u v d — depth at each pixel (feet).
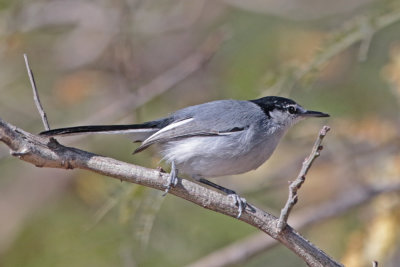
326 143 39.22
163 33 50.90
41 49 48.62
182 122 28.73
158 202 29.30
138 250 30.99
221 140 28.53
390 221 31.91
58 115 46.55
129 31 42.96
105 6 46.98
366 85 41.73
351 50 42.34
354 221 39.14
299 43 43.62
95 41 49.52
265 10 46.98
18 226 40.93
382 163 36.81
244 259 35.35
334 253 38.78
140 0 47.24
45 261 37.55
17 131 23.53
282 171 40.34
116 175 24.17
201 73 44.98
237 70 42.24
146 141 28.58
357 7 46.68
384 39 42.60
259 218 24.72
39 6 46.34
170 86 41.22
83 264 36.37
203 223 38.01
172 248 37.04
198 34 51.08
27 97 47.06
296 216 36.88
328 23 47.24
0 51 45.19
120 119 41.04
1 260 38.86
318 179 40.81
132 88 40.73
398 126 38.42
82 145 40.70
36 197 43.06
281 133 30.94
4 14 45.16
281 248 40.93
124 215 29.50
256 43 44.65
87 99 46.62
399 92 34.71
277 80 31.27
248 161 29.43
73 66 48.88
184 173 29.73
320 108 39.91
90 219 38.91
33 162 23.53
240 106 30.14
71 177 42.63
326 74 40.96
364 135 37.37
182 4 50.55
